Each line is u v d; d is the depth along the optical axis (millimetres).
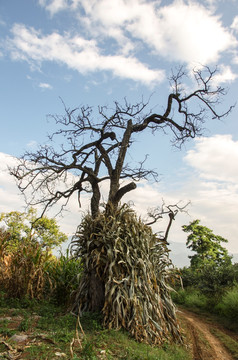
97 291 7383
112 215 8102
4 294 8586
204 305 15570
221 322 11781
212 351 7340
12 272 8656
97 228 7961
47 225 28484
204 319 12500
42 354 4195
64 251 10516
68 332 5430
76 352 4492
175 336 7410
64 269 9555
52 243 28484
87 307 7480
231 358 6902
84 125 11070
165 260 8508
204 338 8703
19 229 27469
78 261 9680
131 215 8148
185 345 7395
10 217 27469
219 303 14312
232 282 16719
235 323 11047
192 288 19453
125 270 7152
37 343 4656
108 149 11383
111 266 6879
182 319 11914
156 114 11695
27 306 7910
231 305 12195
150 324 6648
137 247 7461
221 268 18562
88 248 7629
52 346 4598
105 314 6656
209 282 17844
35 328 5652
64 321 6383
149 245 8000
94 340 5258
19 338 4832
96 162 11289
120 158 10477
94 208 10086
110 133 11047
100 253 7355
